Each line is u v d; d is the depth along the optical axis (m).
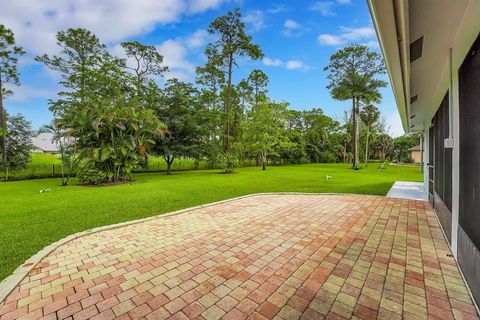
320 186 8.76
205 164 20.19
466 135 2.17
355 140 18.92
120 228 3.78
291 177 12.56
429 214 4.48
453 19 1.84
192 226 3.87
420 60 2.67
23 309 1.83
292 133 28.84
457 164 2.49
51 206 5.38
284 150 27.17
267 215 4.52
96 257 2.74
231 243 3.13
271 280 2.21
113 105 10.48
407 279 2.19
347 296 1.94
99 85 14.64
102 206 5.38
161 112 14.98
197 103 16.11
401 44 1.75
